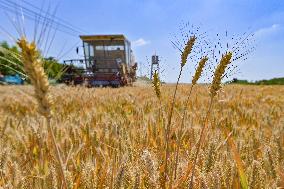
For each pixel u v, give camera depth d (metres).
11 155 3.18
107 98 10.00
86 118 5.59
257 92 16.89
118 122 4.32
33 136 3.42
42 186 2.21
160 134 3.41
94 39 29.17
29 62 1.16
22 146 3.53
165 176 2.11
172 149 3.06
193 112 6.28
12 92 12.52
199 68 2.00
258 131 4.22
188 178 2.12
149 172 1.99
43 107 1.18
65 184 1.33
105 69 29.78
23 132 4.27
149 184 1.99
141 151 2.80
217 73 1.76
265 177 2.21
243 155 2.90
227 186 2.11
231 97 9.91
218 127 4.14
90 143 3.36
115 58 29.41
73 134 3.68
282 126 3.96
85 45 29.56
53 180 1.94
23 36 1.19
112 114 6.41
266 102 10.33
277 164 2.57
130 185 1.92
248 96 12.90
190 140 3.24
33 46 1.17
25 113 7.52
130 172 1.95
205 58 1.96
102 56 29.61
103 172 2.25
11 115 7.10
